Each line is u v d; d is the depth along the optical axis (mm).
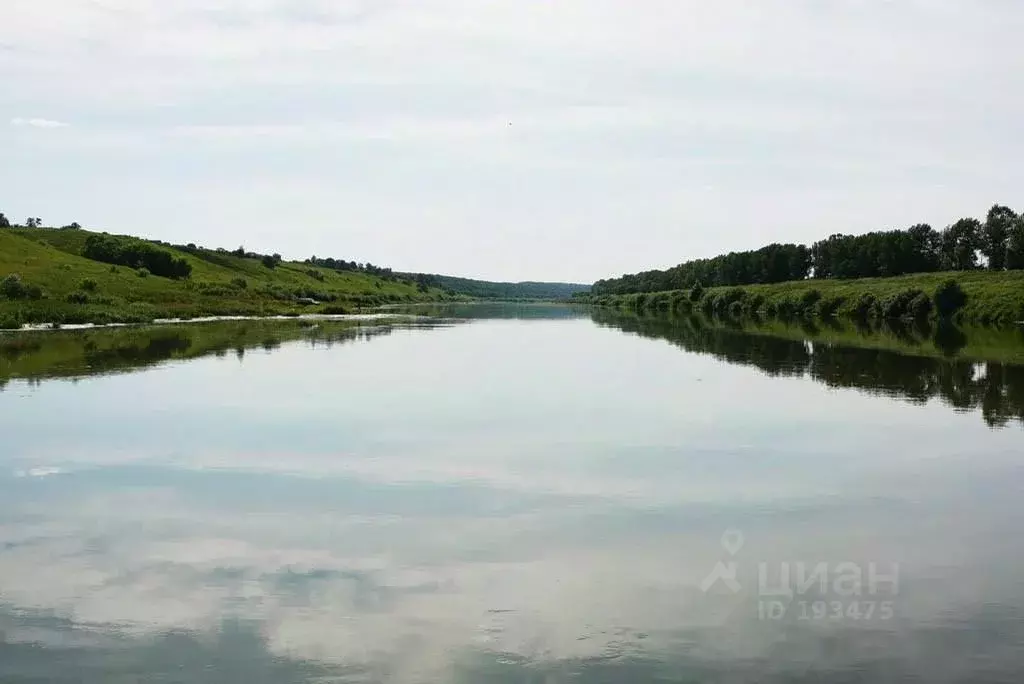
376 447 23391
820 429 25984
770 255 168500
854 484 19422
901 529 16062
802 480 19781
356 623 11812
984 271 122938
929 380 37250
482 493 18703
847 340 62500
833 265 154000
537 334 72125
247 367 42219
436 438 24641
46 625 11805
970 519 16688
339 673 10383
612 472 20562
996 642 11117
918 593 12836
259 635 11445
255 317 97562
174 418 27672
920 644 11086
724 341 62625
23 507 17656
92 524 16500
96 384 35219
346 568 14016
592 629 11602
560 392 34125
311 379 37750
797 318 107000
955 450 22938
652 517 16859
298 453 22609
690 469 20859
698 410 29625
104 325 74938
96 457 22125
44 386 34469
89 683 10164
